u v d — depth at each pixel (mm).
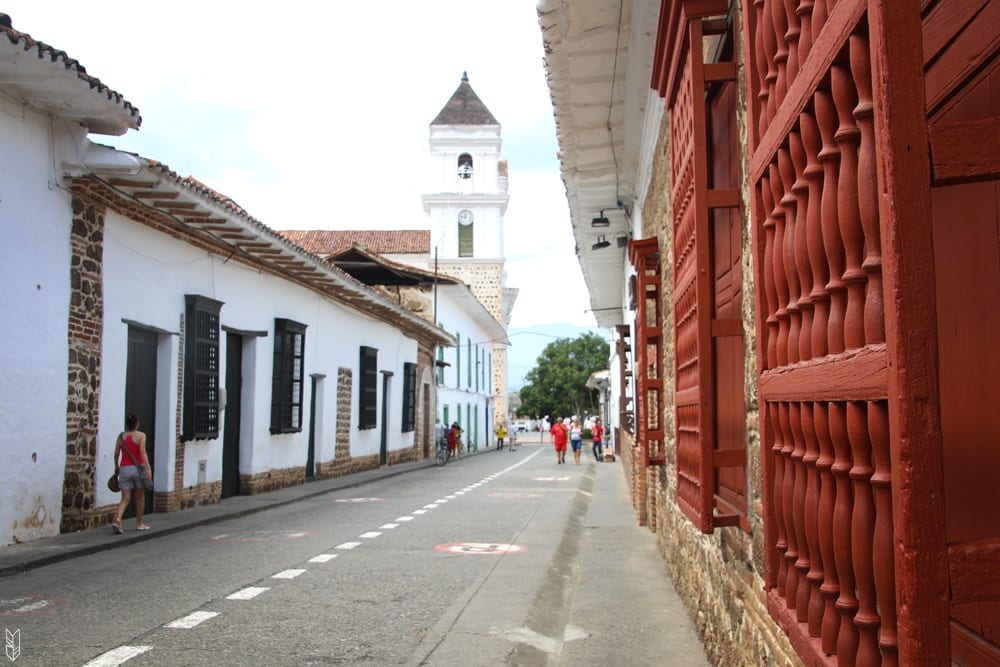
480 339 52656
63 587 7941
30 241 10320
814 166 2426
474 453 44531
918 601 1724
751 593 4090
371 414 26234
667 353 8453
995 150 1761
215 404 15172
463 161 56188
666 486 8859
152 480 12656
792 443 2900
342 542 11086
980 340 2189
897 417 1765
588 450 49719
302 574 8695
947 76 2320
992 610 2146
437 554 10070
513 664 5516
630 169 12484
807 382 2496
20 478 10117
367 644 5953
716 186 5348
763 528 3416
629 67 8961
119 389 12258
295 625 6500
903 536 1747
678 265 5641
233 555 9953
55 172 10758
